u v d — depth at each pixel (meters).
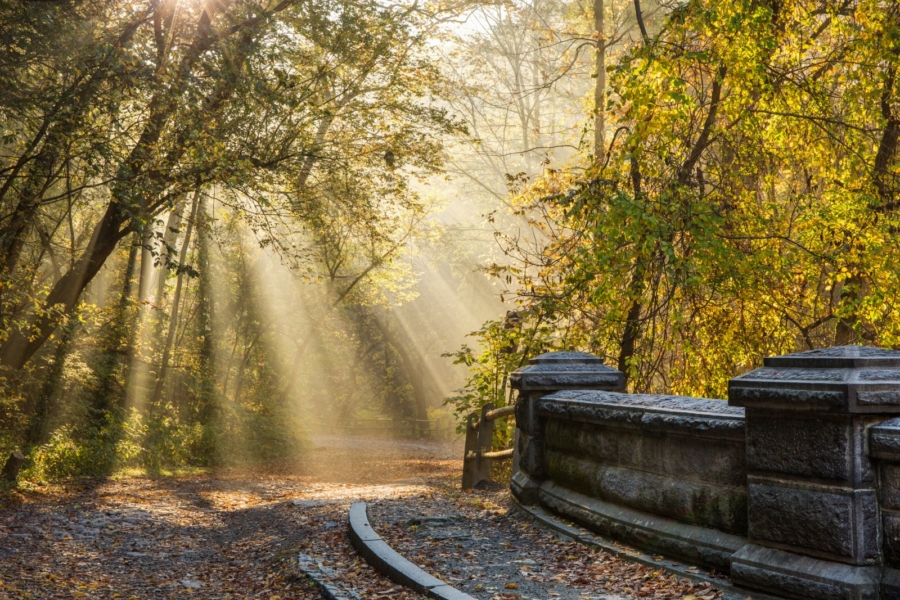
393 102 18.75
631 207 9.54
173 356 25.69
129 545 9.09
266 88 14.62
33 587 6.86
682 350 11.38
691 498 5.05
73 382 18.52
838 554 3.81
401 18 17.61
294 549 7.34
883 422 3.79
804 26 11.52
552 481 7.13
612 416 5.86
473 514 7.91
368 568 6.12
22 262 17.77
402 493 10.90
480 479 10.41
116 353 21.83
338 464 23.47
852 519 3.77
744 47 10.14
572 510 6.42
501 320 12.68
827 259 10.68
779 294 11.49
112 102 12.52
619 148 11.41
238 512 11.68
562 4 26.36
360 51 17.33
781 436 4.12
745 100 10.66
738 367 11.99
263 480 17.97
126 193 12.74
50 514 10.91
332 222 19.94
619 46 20.20
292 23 16.58
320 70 17.19
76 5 12.16
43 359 18.03
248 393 33.62
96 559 8.26
